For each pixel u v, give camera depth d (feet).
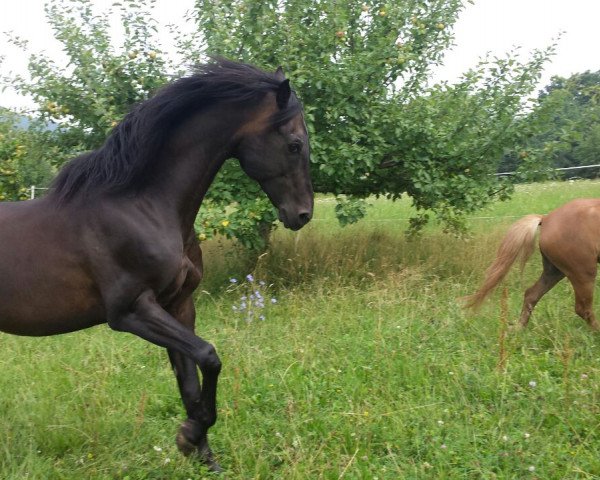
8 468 10.20
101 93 21.48
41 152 23.80
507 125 23.32
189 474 10.23
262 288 21.42
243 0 21.42
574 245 16.85
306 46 21.80
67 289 9.75
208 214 20.11
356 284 21.48
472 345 15.43
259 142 10.00
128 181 9.68
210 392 9.82
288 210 10.18
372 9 23.70
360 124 22.74
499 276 17.60
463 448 10.57
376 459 10.39
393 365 13.98
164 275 9.69
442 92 24.00
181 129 10.02
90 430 11.35
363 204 22.13
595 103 24.34
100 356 15.40
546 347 15.81
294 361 14.35
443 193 23.61
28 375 14.14
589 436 10.91
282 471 10.09
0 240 9.68
